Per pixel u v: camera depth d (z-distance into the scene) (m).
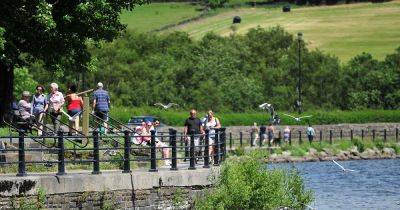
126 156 45.69
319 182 87.12
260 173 49.34
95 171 44.06
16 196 40.31
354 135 150.38
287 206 51.81
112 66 160.12
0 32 47.94
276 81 170.62
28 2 52.53
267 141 130.88
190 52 173.88
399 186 83.56
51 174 43.50
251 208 48.53
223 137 55.00
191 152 49.78
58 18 55.56
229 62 169.75
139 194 45.78
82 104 58.50
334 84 172.00
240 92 161.12
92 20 55.97
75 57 60.25
